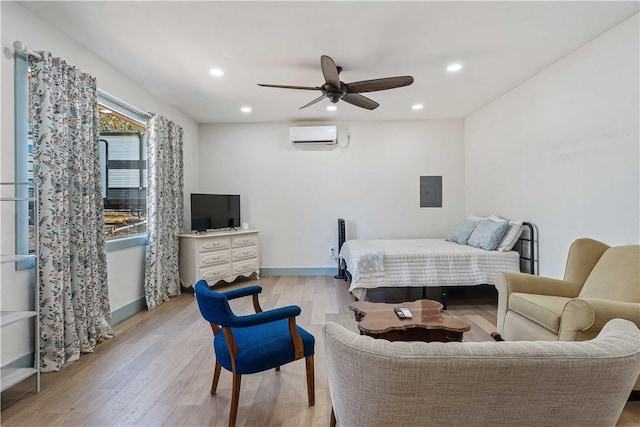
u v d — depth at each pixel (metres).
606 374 0.88
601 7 2.31
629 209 2.48
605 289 2.20
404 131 5.38
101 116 3.20
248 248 5.05
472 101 4.41
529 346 0.91
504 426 0.93
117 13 2.36
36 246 2.04
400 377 0.88
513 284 2.54
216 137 5.46
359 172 5.42
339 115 5.05
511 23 2.51
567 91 3.07
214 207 4.88
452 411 0.91
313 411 1.84
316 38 2.72
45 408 1.86
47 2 2.23
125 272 3.45
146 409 1.86
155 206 3.85
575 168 2.99
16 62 2.24
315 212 5.45
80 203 2.61
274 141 5.45
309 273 5.46
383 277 3.61
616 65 2.56
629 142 2.47
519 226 3.68
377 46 2.86
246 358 1.68
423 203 5.39
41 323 2.31
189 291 4.54
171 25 2.53
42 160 2.33
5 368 2.05
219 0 2.22
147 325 3.20
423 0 2.22
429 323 2.08
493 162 4.43
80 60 2.82
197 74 3.45
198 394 2.01
